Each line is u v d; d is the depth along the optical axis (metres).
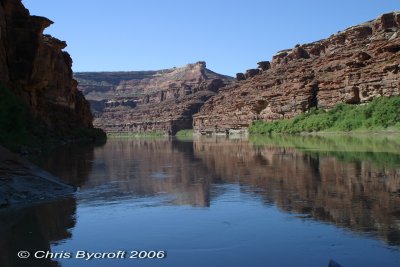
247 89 158.38
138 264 9.39
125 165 32.22
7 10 57.53
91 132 100.38
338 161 28.11
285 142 59.84
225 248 10.29
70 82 93.00
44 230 12.22
